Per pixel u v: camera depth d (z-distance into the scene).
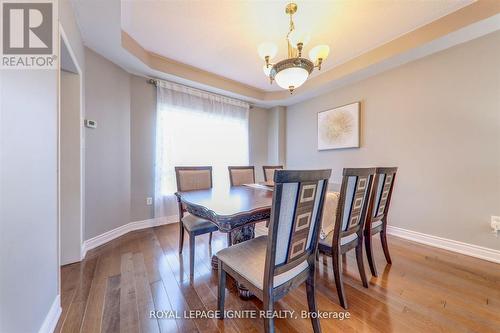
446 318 1.27
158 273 1.81
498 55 1.99
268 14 2.02
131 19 2.12
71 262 1.98
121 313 1.31
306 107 4.15
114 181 2.70
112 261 2.02
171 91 3.32
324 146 3.76
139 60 2.62
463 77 2.20
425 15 2.04
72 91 2.02
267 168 3.32
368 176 1.56
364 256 2.12
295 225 0.97
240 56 2.87
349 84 3.34
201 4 1.90
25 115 0.97
